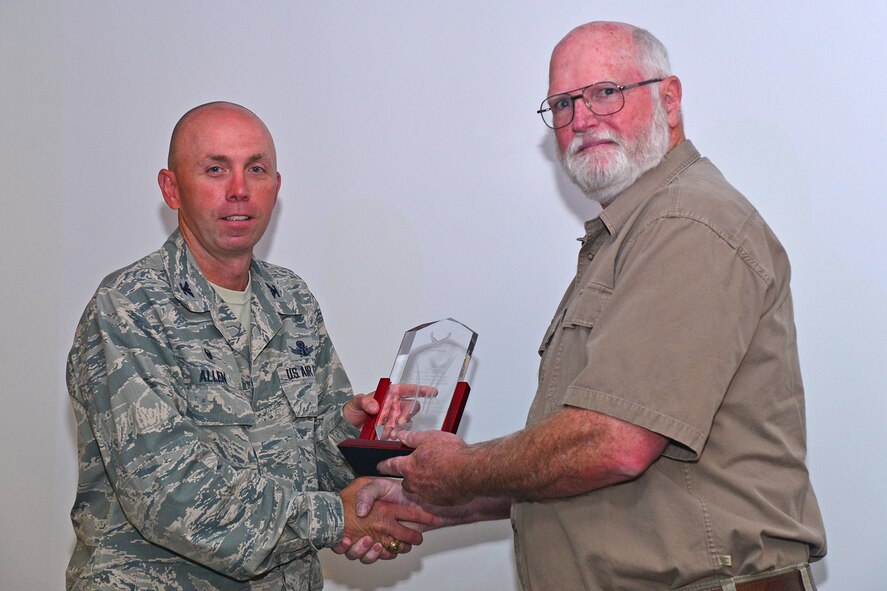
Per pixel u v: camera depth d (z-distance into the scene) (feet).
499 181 7.98
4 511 8.49
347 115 8.19
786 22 7.41
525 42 7.89
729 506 4.46
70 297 8.43
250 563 5.62
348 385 7.17
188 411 5.83
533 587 5.04
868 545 7.37
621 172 5.16
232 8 8.27
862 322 7.36
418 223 8.11
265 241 8.29
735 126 7.50
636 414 4.23
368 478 6.41
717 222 4.52
